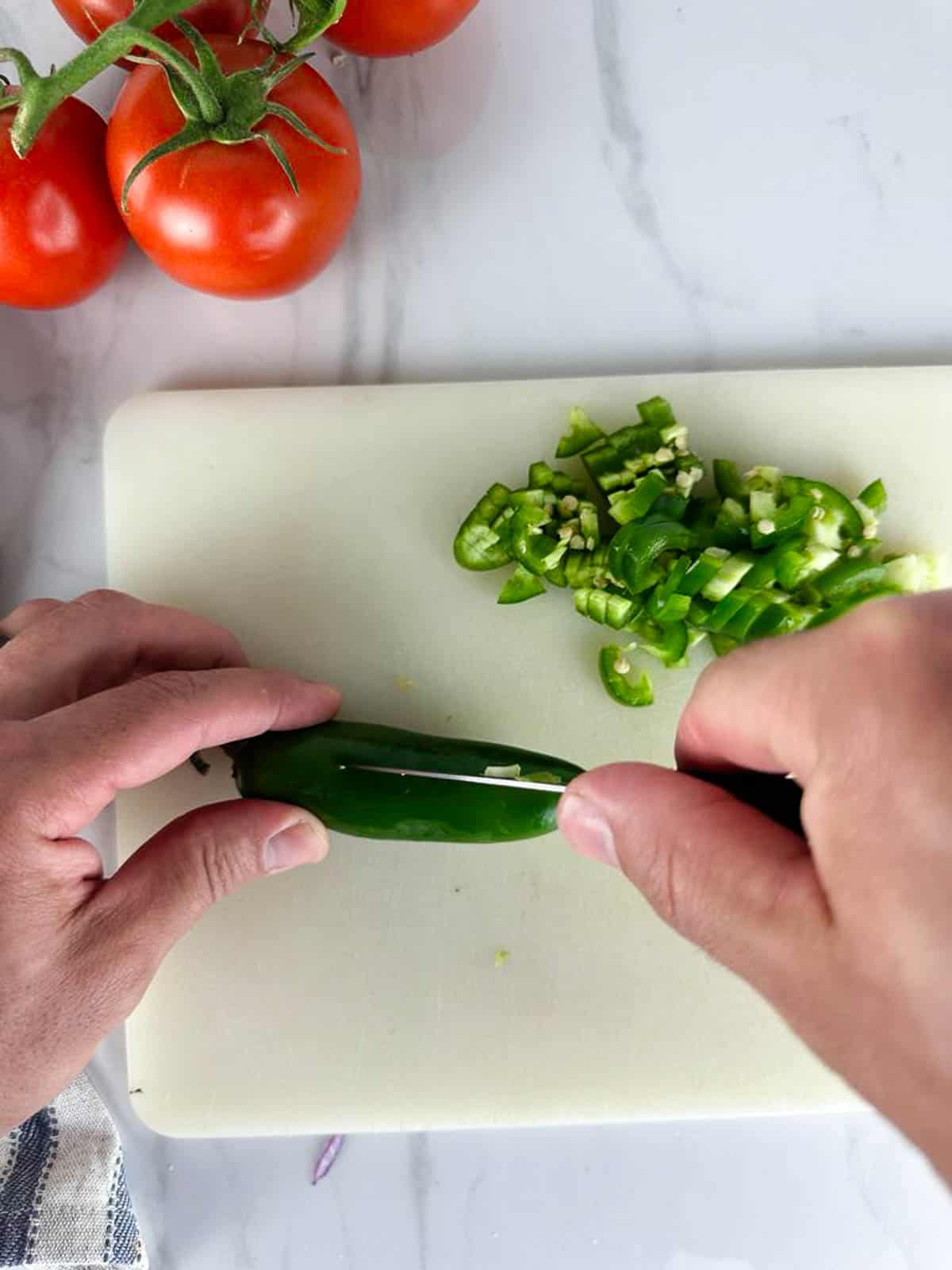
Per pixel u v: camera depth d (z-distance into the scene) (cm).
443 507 29
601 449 28
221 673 24
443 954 29
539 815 25
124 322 30
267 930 29
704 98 31
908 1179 29
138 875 22
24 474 30
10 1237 28
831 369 29
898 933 15
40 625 25
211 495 29
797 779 17
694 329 30
